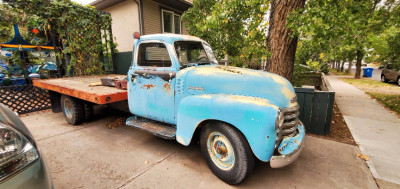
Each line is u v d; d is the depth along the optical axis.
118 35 9.70
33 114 5.33
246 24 5.30
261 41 4.70
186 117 2.54
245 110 2.05
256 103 2.06
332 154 3.16
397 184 2.40
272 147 2.01
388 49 9.63
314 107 3.96
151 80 3.06
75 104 4.22
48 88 4.74
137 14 8.64
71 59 6.64
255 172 2.66
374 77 17.81
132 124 3.30
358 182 2.45
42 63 9.85
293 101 2.45
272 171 2.69
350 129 4.28
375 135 3.93
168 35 3.03
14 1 5.59
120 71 8.88
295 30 3.50
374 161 2.94
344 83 12.66
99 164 2.82
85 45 6.80
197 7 6.34
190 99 2.53
